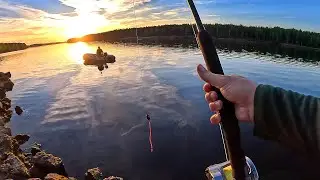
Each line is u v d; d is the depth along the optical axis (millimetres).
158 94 35000
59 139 26031
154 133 24984
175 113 28641
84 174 20891
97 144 24312
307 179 18312
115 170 20734
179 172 19938
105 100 34469
